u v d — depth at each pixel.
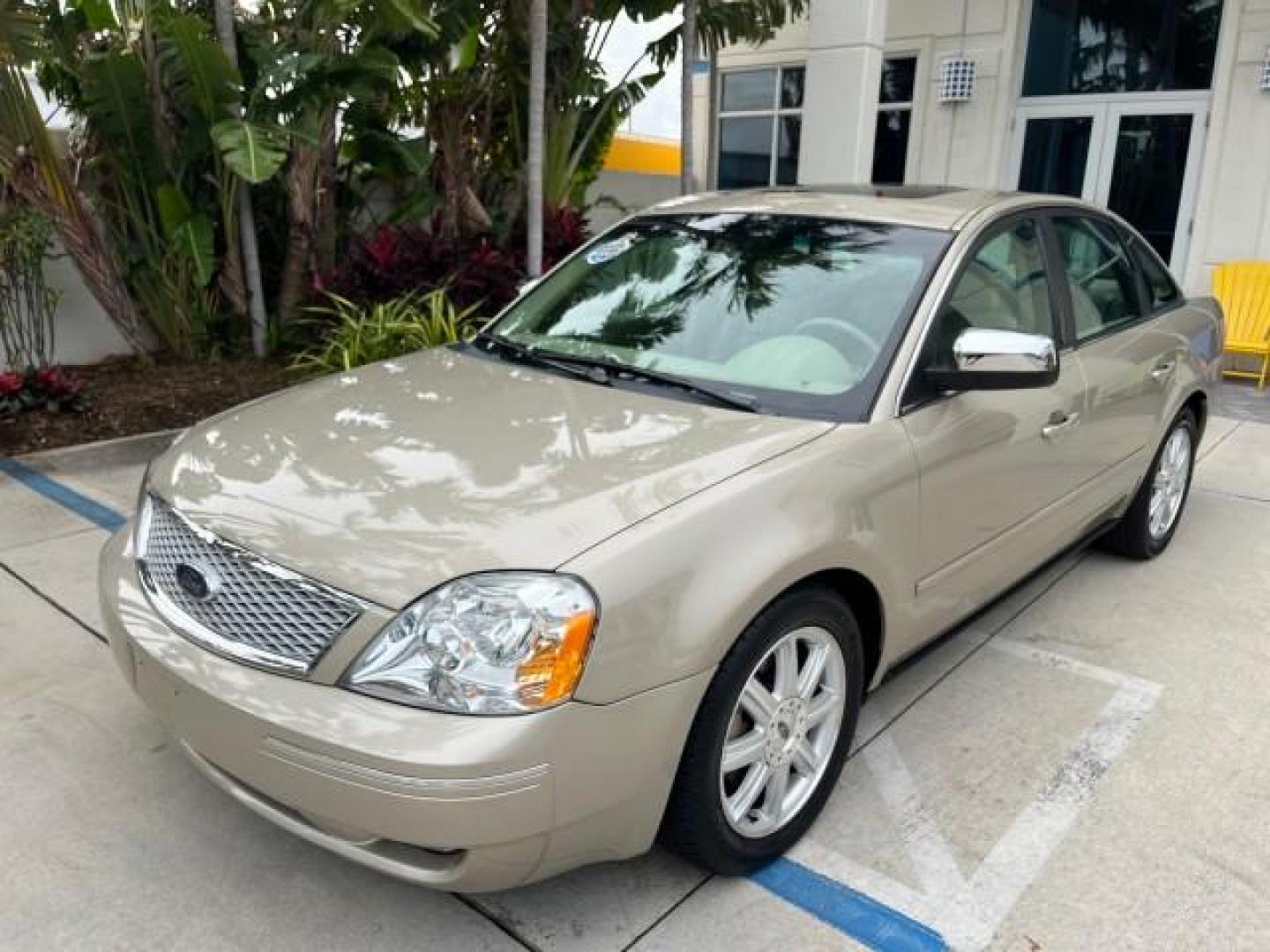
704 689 2.29
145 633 2.43
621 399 2.98
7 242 6.41
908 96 11.35
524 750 2.04
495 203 9.70
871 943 2.44
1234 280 9.16
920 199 3.68
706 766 2.37
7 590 4.11
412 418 2.87
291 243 7.52
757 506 2.45
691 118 9.19
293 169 7.30
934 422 2.96
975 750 3.25
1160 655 3.91
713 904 2.55
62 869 2.60
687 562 2.28
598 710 2.13
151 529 2.66
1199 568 4.78
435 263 7.56
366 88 6.84
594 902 2.55
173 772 3.00
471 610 2.10
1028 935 2.48
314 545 2.26
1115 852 2.78
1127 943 2.46
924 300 3.09
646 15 9.06
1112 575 4.68
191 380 7.13
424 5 6.97
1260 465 6.48
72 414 6.31
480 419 2.84
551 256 8.56
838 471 2.65
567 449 2.61
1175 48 9.67
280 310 7.75
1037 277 3.71
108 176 7.25
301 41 7.03
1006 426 3.23
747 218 3.69
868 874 2.67
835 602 2.67
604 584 2.15
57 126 7.51
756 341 3.17
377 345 6.47
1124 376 4.03
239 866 2.64
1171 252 10.01
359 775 2.03
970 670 3.77
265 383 7.09
